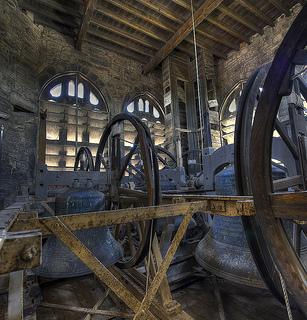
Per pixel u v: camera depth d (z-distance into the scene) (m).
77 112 11.02
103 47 12.84
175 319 1.97
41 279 3.21
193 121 13.59
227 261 2.13
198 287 3.20
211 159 3.94
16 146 8.23
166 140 13.26
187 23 10.67
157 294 2.47
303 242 2.20
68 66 11.37
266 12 11.23
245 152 2.19
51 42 10.99
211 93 13.35
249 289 3.10
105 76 12.59
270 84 1.33
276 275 1.87
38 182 3.27
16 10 8.34
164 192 3.58
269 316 2.52
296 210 1.17
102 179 3.60
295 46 1.21
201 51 13.40
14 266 0.79
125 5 10.01
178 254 3.84
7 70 8.04
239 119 2.31
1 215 1.38
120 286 1.27
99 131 11.87
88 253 1.20
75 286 3.26
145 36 12.39
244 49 13.07
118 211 1.43
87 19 9.83
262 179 1.37
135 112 13.42
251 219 1.89
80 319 2.46
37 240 0.85
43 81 10.39
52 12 10.58
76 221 1.28
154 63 13.38
